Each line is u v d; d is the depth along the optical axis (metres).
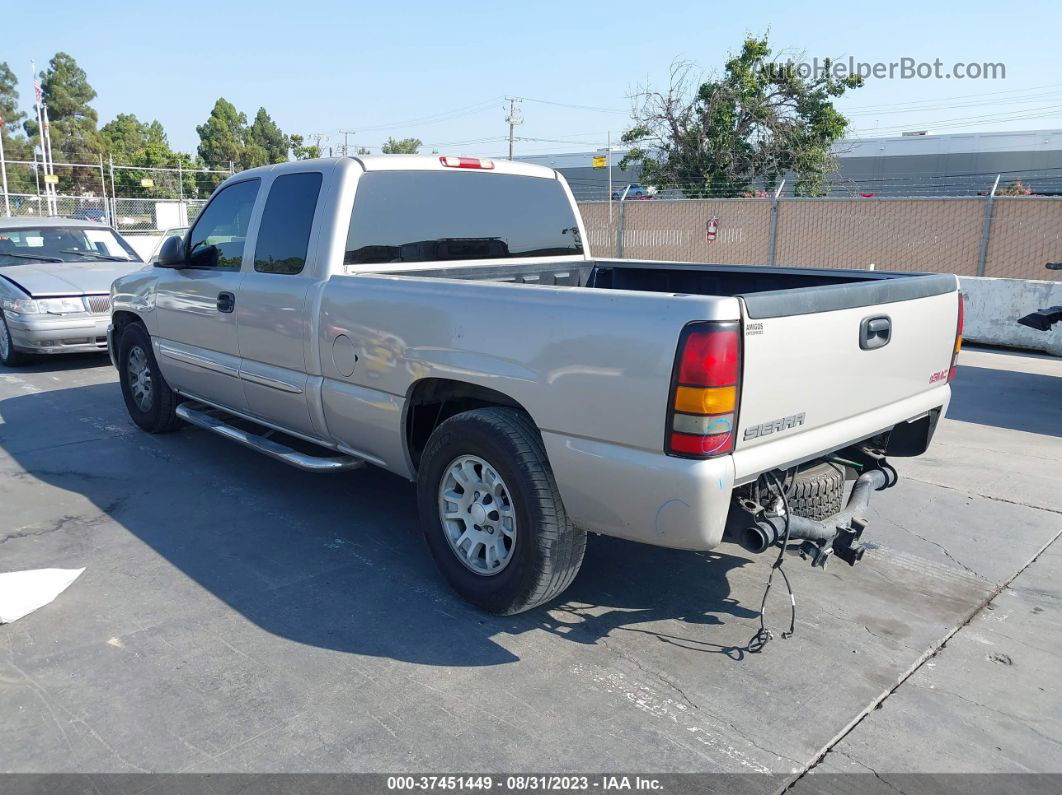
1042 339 10.94
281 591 3.95
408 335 3.79
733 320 2.84
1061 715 3.05
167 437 6.52
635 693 3.15
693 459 2.89
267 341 4.71
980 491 5.42
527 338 3.30
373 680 3.21
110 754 2.77
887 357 3.57
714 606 3.86
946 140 41.28
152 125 86.62
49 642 3.47
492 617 3.72
